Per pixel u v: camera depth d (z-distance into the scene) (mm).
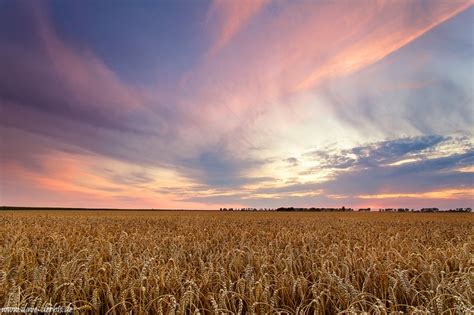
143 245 10164
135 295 4867
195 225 20219
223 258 7383
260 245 10438
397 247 9961
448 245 9797
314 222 24891
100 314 4941
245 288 5344
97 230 15836
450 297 4559
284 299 5297
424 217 37969
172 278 5508
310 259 7562
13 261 7441
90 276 5637
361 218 33688
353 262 6996
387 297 5434
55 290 4789
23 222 22406
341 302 4754
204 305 5062
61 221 24031
